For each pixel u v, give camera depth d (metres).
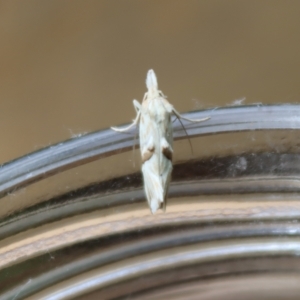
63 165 0.14
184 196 0.14
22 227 0.14
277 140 0.14
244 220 0.14
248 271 0.14
